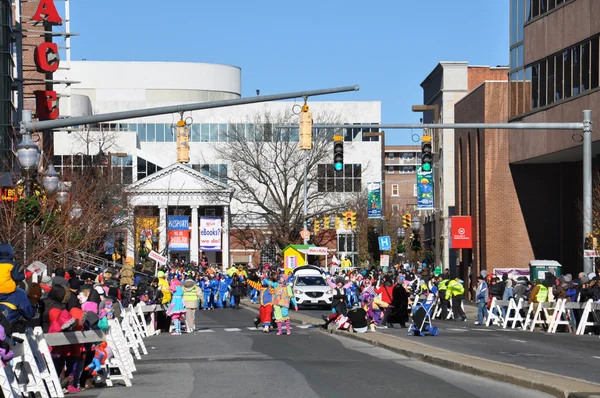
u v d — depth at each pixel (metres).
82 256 49.34
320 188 116.38
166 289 39.97
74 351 18.19
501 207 66.38
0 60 59.69
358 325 35.44
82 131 99.12
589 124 37.75
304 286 59.69
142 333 36.38
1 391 14.03
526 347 28.77
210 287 64.31
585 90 53.31
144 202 119.75
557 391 16.47
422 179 59.62
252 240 123.44
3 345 14.43
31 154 27.27
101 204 60.50
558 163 65.31
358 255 115.06
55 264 39.44
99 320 19.81
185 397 17.03
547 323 38.78
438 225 58.50
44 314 17.95
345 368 22.28
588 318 37.50
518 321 42.25
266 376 20.47
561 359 24.41
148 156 133.62
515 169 66.25
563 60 56.44
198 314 57.44
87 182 60.22
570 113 55.34
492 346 29.09
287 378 19.98
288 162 117.94
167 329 39.72
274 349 29.02
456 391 17.52
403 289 40.41
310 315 51.66
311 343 31.66
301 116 29.98
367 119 154.25
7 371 14.73
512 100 64.94
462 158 73.81
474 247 69.44
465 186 72.50
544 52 59.16
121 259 72.94
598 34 51.69
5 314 15.10
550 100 58.41
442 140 87.69
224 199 121.00
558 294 38.50
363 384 18.77
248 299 79.44
